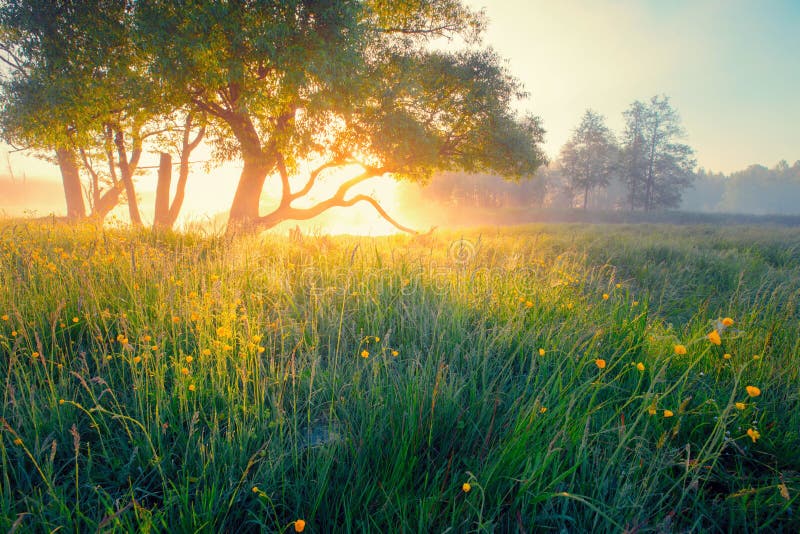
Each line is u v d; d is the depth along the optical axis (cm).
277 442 211
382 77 1499
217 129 1677
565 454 205
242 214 1548
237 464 200
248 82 1271
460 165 2025
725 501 188
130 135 1641
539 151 2027
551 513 179
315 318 352
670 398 256
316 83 1262
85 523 172
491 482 183
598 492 183
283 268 489
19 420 209
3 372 266
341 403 248
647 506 191
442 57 1775
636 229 2386
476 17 1792
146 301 359
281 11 1182
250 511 173
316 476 195
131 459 193
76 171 1881
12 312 318
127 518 158
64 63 1207
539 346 322
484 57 1819
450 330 349
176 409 240
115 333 322
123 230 755
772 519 175
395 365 291
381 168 1731
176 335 312
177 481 196
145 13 1110
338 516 179
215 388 251
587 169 6334
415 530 166
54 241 596
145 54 1227
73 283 380
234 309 325
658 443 199
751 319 352
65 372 262
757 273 739
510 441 199
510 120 1883
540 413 222
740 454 215
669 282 636
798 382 266
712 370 290
